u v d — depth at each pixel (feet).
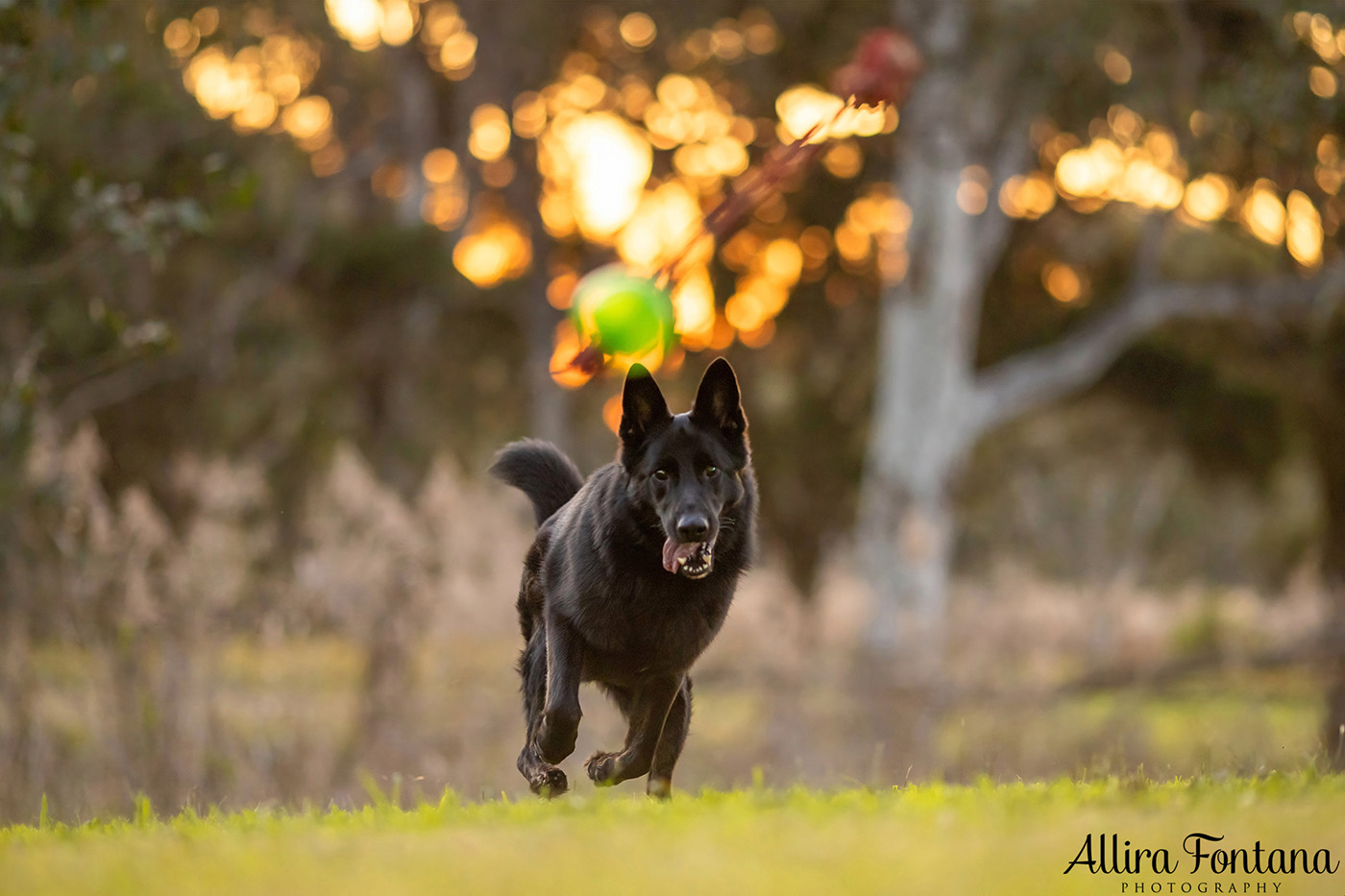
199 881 13.12
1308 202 60.44
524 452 22.77
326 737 39.40
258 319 78.23
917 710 53.57
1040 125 73.41
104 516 37.76
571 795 20.40
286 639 41.37
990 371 83.97
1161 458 104.63
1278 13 50.90
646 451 18.86
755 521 20.25
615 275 19.27
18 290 59.93
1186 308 70.79
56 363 65.46
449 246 88.84
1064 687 56.29
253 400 77.56
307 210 81.71
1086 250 81.61
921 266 73.41
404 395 87.35
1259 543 104.99
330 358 83.25
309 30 82.33
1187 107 59.00
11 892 13.14
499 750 41.65
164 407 76.54
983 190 74.23
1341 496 67.46
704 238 19.72
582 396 101.81
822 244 87.35
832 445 92.99
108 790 34.40
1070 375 73.36
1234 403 80.53
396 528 42.55
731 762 52.16
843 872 12.46
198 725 36.52
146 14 62.08
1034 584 65.67
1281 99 50.90
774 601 56.85
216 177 34.63
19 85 32.27
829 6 76.28
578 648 19.26
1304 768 21.40
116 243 37.22
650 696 19.49
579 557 19.10
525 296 94.68
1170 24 61.21
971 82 65.31
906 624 62.28
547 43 90.84
